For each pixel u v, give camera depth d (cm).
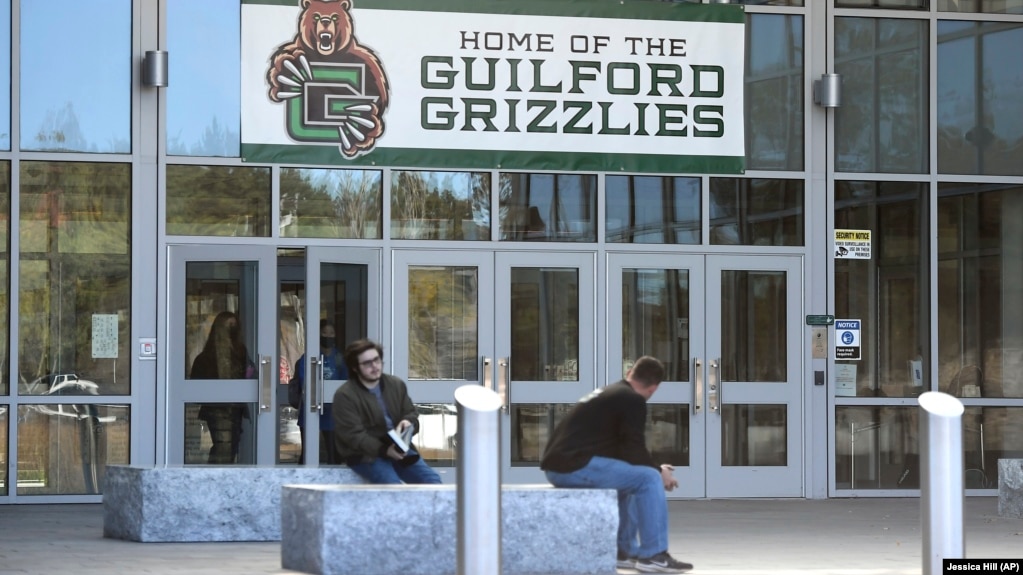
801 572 855
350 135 1403
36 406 1347
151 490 998
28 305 1350
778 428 1466
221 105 1385
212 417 1370
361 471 959
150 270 1366
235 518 1006
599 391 862
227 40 1388
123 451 1358
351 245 1397
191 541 1000
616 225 1448
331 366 1387
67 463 1350
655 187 1459
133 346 1359
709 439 1451
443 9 1424
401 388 978
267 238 1380
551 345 1429
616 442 851
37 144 1355
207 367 1369
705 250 1459
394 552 796
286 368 1393
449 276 1418
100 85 1367
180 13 1381
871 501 1442
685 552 988
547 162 1435
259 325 1377
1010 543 1046
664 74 1459
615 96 1451
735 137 1470
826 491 1467
